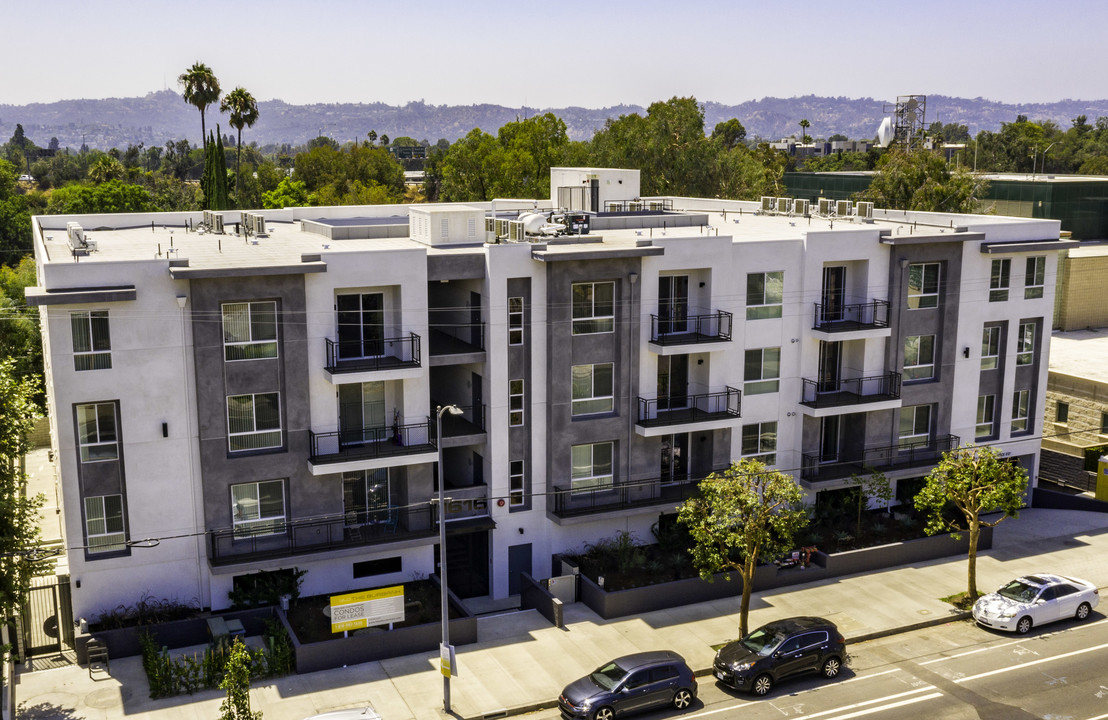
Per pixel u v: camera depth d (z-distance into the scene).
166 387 30.73
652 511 37.25
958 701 28.33
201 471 31.53
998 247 41.50
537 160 97.88
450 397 38.62
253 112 94.06
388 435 34.31
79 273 29.17
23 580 27.58
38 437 55.91
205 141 84.38
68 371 29.53
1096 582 37.28
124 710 27.36
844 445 42.22
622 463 37.12
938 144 107.81
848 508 41.25
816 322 39.59
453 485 37.62
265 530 32.56
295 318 31.72
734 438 38.94
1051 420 52.50
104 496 30.75
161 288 30.11
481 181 98.75
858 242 39.56
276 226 46.66
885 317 40.41
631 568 36.22
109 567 31.00
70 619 31.17
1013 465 38.88
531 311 34.88
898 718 27.33
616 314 36.06
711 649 31.67
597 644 32.03
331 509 33.31
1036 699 28.38
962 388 42.94
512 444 35.69
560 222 41.34
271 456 32.16
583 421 36.22
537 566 36.91
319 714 26.03
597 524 37.53
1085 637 32.78
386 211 52.38
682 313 38.09
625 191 52.06
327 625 31.80
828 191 105.75
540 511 36.50
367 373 32.09
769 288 38.59
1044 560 39.44
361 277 32.47
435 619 32.44
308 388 32.38
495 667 30.42
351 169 145.25
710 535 31.64
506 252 34.12
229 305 31.05
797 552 37.66
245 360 31.47
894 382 40.81
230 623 30.91
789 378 39.69
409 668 30.31
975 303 42.31
